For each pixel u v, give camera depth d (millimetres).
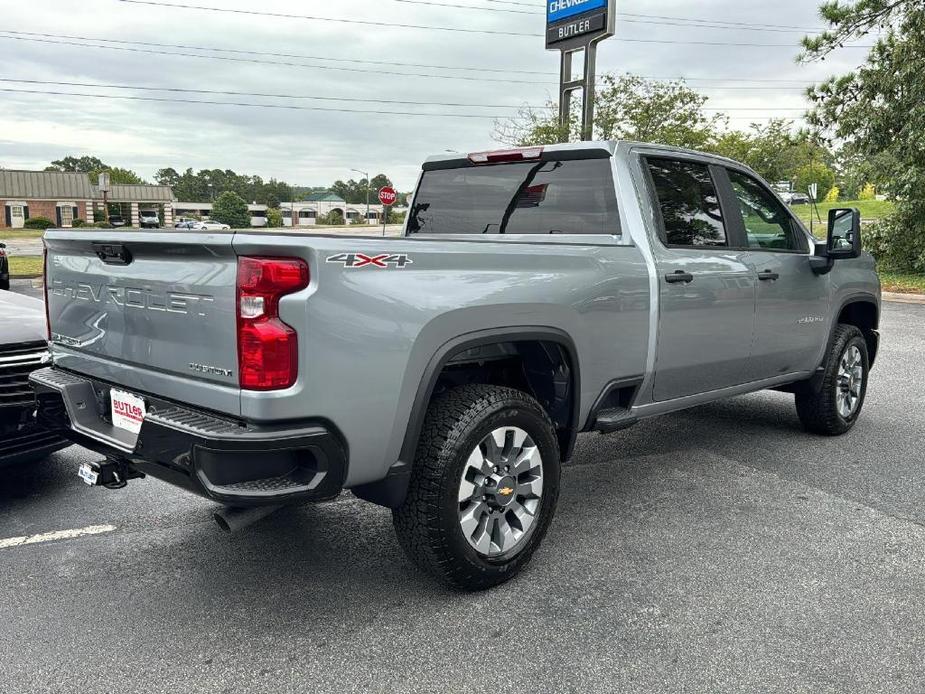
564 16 20203
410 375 2760
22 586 3195
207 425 2527
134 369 2918
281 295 2447
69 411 3168
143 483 4492
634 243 3773
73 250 3201
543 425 3230
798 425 5793
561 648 2732
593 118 20141
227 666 2619
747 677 2555
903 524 3875
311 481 2576
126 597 3107
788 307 4734
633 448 5223
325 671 2592
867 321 5766
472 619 2939
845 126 17422
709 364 4238
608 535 3746
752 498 4254
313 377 2500
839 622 2908
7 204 76188
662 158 4066
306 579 3277
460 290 2896
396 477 2826
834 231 4770
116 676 2559
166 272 2695
